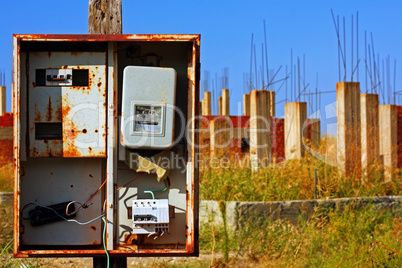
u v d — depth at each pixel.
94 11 5.41
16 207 4.54
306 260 6.64
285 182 9.66
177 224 4.89
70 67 4.66
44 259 6.88
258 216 8.16
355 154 10.26
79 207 4.84
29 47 4.84
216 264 6.62
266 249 6.91
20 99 4.61
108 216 4.72
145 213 4.75
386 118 12.23
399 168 12.26
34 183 4.82
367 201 9.03
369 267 6.04
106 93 4.67
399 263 6.01
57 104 4.65
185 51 4.95
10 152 15.23
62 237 4.82
